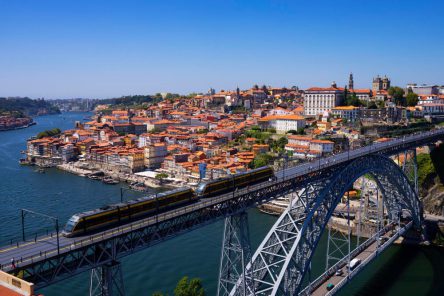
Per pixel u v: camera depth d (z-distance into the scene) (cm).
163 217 5528
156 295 7256
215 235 12000
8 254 4466
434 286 9406
